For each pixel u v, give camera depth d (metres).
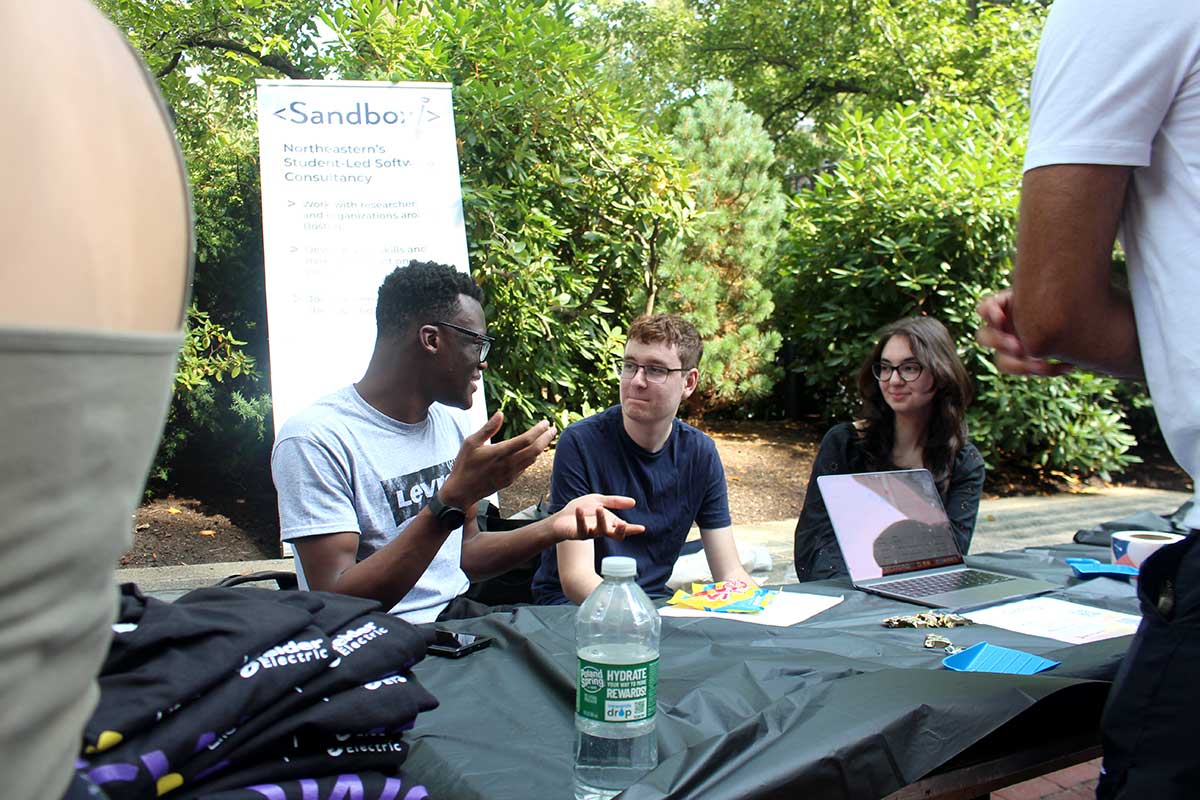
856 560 2.14
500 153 5.84
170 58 6.82
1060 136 1.09
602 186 6.46
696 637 1.64
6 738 0.35
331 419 2.01
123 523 0.40
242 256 6.00
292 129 4.33
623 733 1.09
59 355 0.35
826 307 7.79
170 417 5.77
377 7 5.39
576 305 6.29
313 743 0.91
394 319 2.06
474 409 4.29
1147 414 8.62
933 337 2.77
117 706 0.78
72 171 0.37
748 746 1.06
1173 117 1.04
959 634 1.69
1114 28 1.04
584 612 1.34
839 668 1.37
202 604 0.98
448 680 1.39
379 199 4.43
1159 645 1.03
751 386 8.07
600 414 2.67
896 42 11.60
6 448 0.33
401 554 1.67
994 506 6.81
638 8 14.55
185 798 0.81
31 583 0.35
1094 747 1.35
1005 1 12.55
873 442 2.88
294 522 1.89
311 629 0.96
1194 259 1.03
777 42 13.32
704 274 7.62
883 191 7.32
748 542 5.35
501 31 5.65
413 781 1.02
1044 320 1.14
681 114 8.53
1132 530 2.60
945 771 1.20
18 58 0.37
